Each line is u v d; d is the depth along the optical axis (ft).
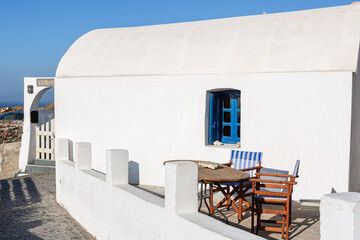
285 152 25.77
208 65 28.43
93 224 22.36
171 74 29.43
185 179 14.08
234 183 20.47
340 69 23.97
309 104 24.93
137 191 18.17
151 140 30.45
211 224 12.67
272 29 28.30
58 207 28.25
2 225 24.18
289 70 25.45
